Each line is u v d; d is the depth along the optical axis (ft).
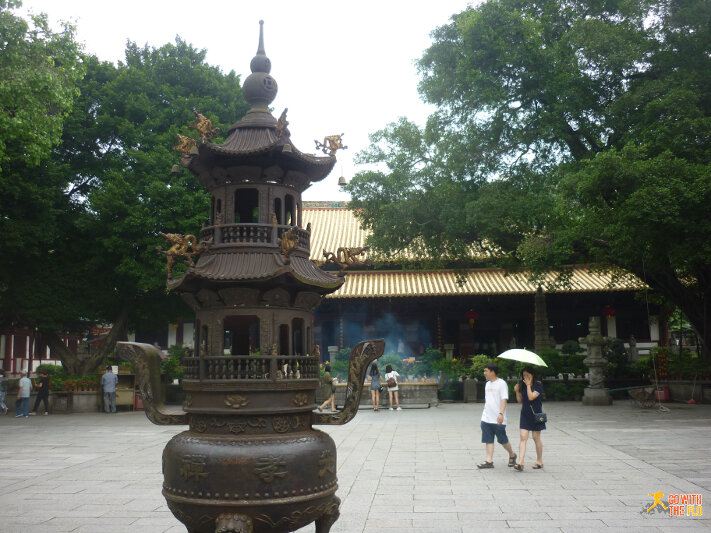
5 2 53.26
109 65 95.25
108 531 24.23
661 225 57.16
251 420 16.70
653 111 65.36
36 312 86.48
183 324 132.26
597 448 45.19
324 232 139.23
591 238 71.20
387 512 26.86
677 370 87.40
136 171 89.51
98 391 86.74
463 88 79.46
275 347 17.06
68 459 43.83
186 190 86.63
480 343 138.21
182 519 16.60
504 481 33.47
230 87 104.12
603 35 68.90
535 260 74.13
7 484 34.30
